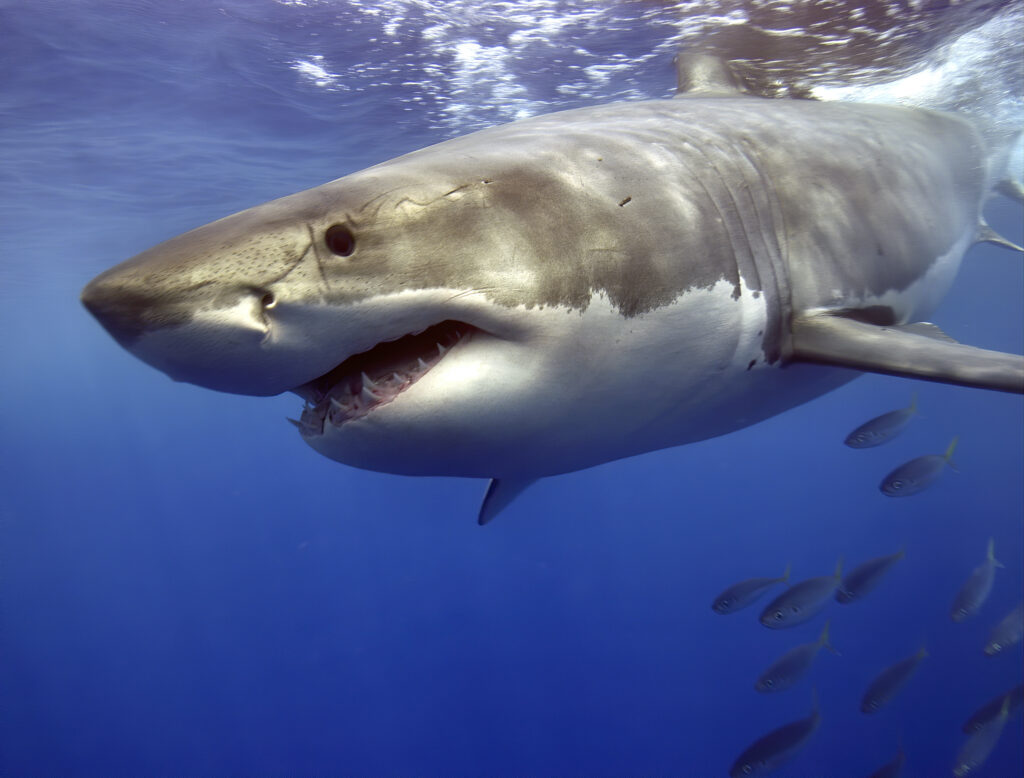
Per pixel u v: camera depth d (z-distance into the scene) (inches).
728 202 94.5
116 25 299.9
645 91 351.6
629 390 83.2
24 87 357.1
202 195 568.4
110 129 417.4
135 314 59.4
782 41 248.4
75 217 602.5
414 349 74.7
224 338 61.4
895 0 223.5
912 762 883.4
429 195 71.4
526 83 346.9
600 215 79.6
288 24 297.3
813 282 100.7
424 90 365.1
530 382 73.5
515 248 72.8
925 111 165.8
